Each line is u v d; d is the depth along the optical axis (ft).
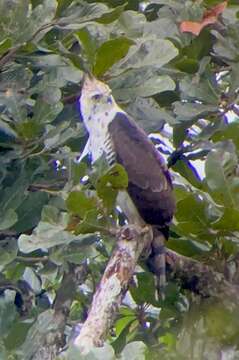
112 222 32.24
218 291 35.42
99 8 35.40
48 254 34.53
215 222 34.12
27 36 34.60
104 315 30.89
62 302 35.83
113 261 31.83
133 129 35.27
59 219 31.99
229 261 35.40
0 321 34.30
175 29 39.04
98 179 31.01
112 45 34.06
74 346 28.14
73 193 31.17
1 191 34.45
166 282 35.65
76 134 34.55
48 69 35.91
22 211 34.53
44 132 35.12
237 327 35.68
